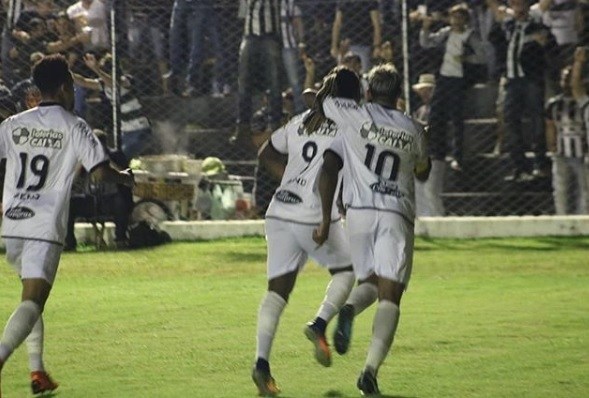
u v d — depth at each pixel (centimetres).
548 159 3806
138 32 3897
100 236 3381
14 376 1853
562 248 3403
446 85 3794
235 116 3981
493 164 3891
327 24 3938
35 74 1689
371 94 1727
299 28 3847
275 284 1750
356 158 1691
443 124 3762
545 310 2452
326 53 3944
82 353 2033
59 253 1664
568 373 1844
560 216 3666
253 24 3759
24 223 1644
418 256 3262
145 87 3922
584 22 3872
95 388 1756
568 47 3866
